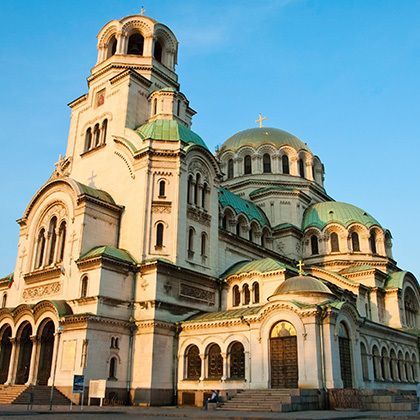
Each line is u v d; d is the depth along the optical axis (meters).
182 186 45.69
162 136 47.44
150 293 40.62
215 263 47.91
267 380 35.03
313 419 22.19
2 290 53.22
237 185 71.38
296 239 64.12
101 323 38.12
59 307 39.94
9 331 44.84
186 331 41.22
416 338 53.38
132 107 51.44
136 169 46.16
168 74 58.66
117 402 37.72
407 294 60.97
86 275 40.62
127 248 44.00
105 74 55.66
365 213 67.44
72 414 27.36
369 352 42.56
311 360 33.34
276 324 36.16
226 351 38.34
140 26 59.00
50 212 48.16
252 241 60.06
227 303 46.72
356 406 31.75
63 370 37.44
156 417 25.58
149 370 38.22
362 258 62.38
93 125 53.53
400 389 44.59
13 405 33.81
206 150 49.34
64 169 55.31
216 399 33.12
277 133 76.06
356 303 53.03
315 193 74.12
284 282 39.16
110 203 45.25
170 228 43.94
